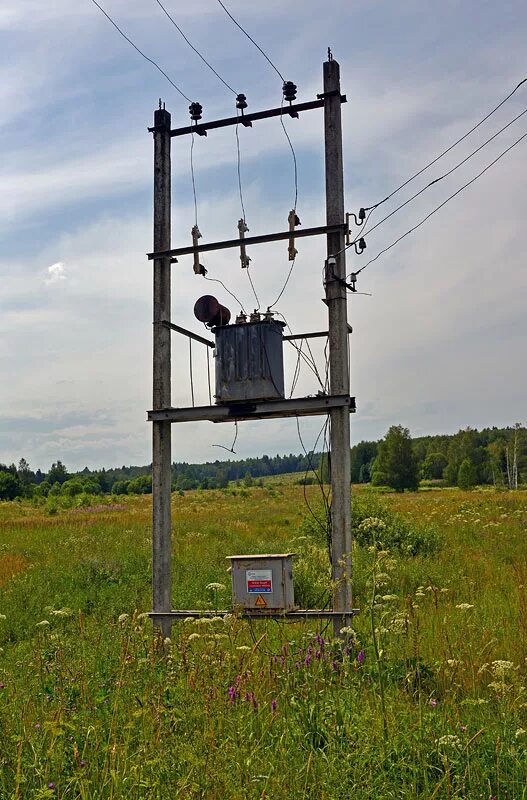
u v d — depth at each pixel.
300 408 7.76
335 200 7.88
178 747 4.19
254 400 7.97
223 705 4.71
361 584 11.62
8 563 17.47
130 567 15.52
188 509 45.56
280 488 93.62
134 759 4.33
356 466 154.38
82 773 3.99
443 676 6.06
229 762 4.12
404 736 4.63
